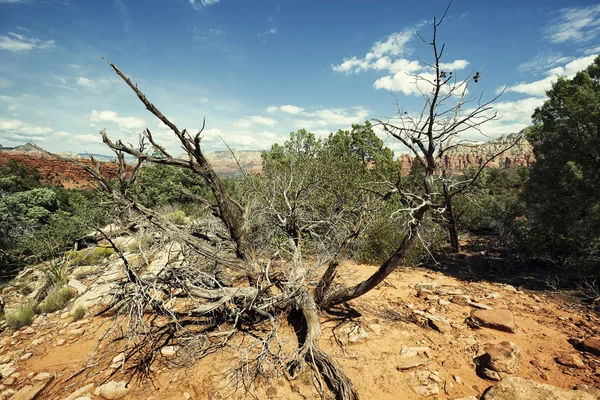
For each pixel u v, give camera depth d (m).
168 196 15.79
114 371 4.05
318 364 4.13
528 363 4.12
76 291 6.57
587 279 7.20
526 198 10.84
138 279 4.41
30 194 15.34
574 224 8.98
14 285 8.09
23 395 3.54
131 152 4.59
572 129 9.23
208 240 6.58
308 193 9.34
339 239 8.14
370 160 20.23
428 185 4.71
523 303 6.29
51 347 4.70
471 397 3.45
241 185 9.48
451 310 5.96
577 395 3.19
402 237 9.02
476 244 12.27
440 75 4.00
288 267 6.95
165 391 3.68
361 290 5.17
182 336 4.78
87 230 11.03
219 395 3.63
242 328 5.24
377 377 3.93
